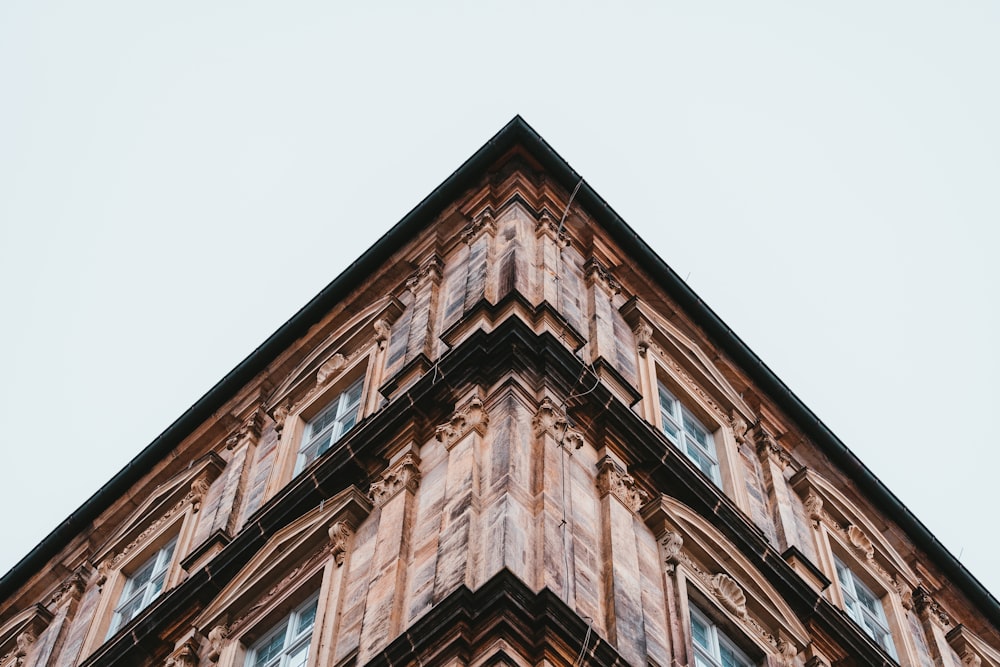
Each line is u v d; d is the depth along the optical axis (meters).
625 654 22.72
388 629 22.89
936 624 36.62
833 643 29.31
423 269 36.47
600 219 37.56
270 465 34.94
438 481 26.05
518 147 37.81
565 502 24.97
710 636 26.73
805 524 34.84
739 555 28.38
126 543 37.53
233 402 39.06
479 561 22.94
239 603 28.16
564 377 28.03
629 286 37.34
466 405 27.06
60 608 36.91
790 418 38.53
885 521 38.97
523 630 21.25
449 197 38.00
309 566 27.30
